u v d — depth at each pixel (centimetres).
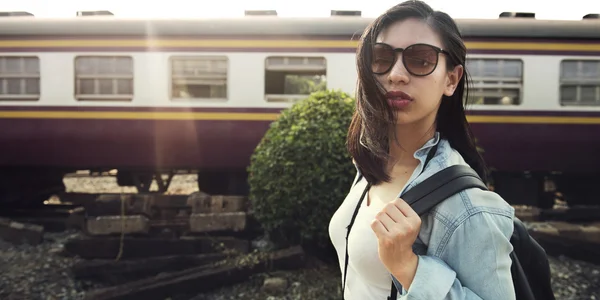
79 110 679
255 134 671
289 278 427
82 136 683
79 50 673
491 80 667
